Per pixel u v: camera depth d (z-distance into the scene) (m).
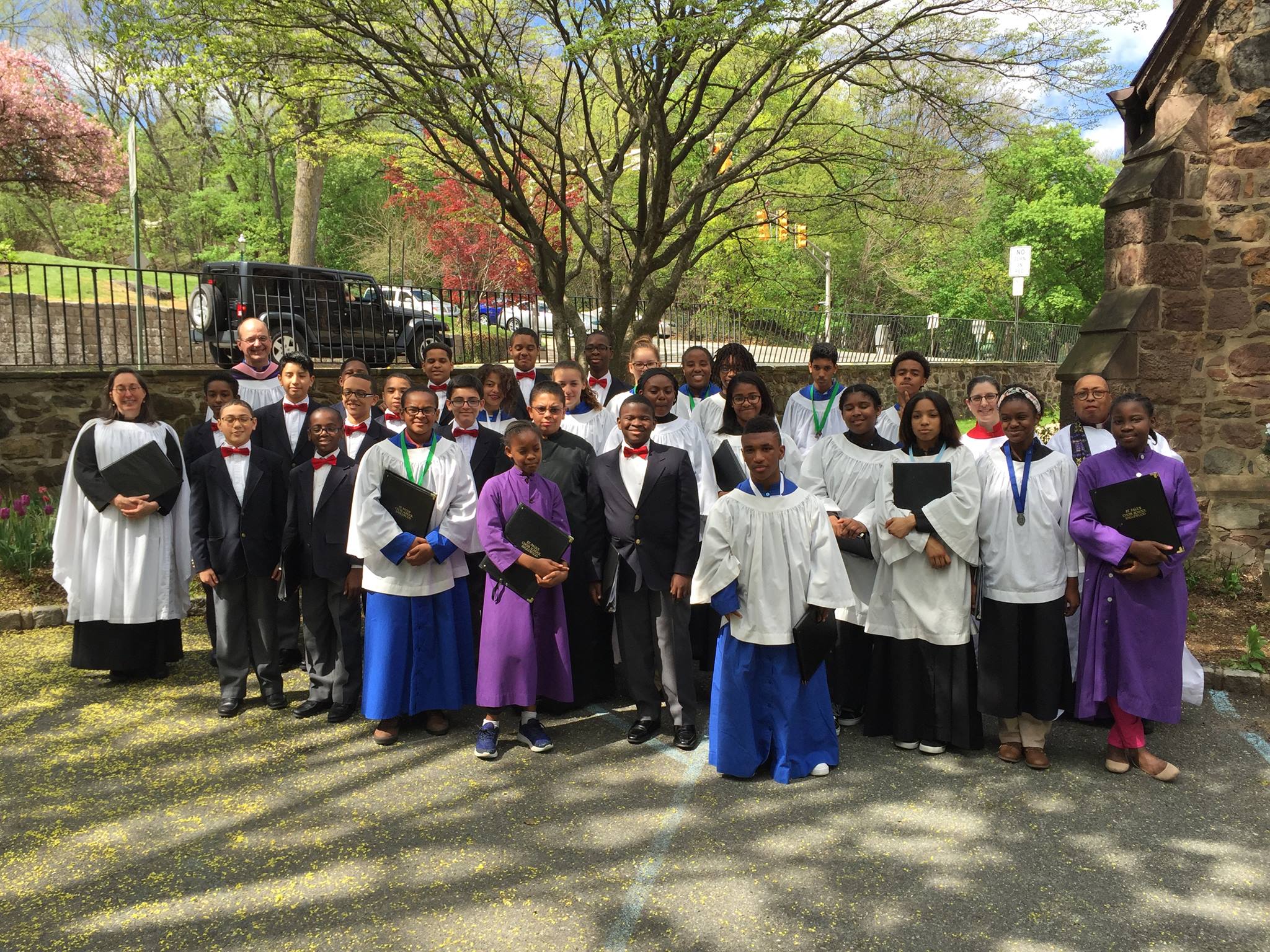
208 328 10.71
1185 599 4.55
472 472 5.62
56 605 7.04
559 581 4.84
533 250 11.86
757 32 8.48
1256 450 7.95
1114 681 4.56
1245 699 5.66
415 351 12.38
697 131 10.45
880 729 5.10
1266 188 7.75
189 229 34.59
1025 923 3.29
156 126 33.19
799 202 12.00
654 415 5.51
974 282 33.38
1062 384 8.37
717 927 3.26
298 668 6.29
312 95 8.86
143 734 5.07
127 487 5.54
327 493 5.19
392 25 8.23
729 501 4.54
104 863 3.71
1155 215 8.00
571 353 10.49
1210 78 7.96
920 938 3.20
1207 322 8.04
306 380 6.14
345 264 33.66
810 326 16.23
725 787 4.46
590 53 8.59
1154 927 3.26
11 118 14.12
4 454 8.70
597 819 4.10
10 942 3.18
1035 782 4.50
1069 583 4.73
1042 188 32.84
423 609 5.00
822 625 4.47
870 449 5.47
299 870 3.65
